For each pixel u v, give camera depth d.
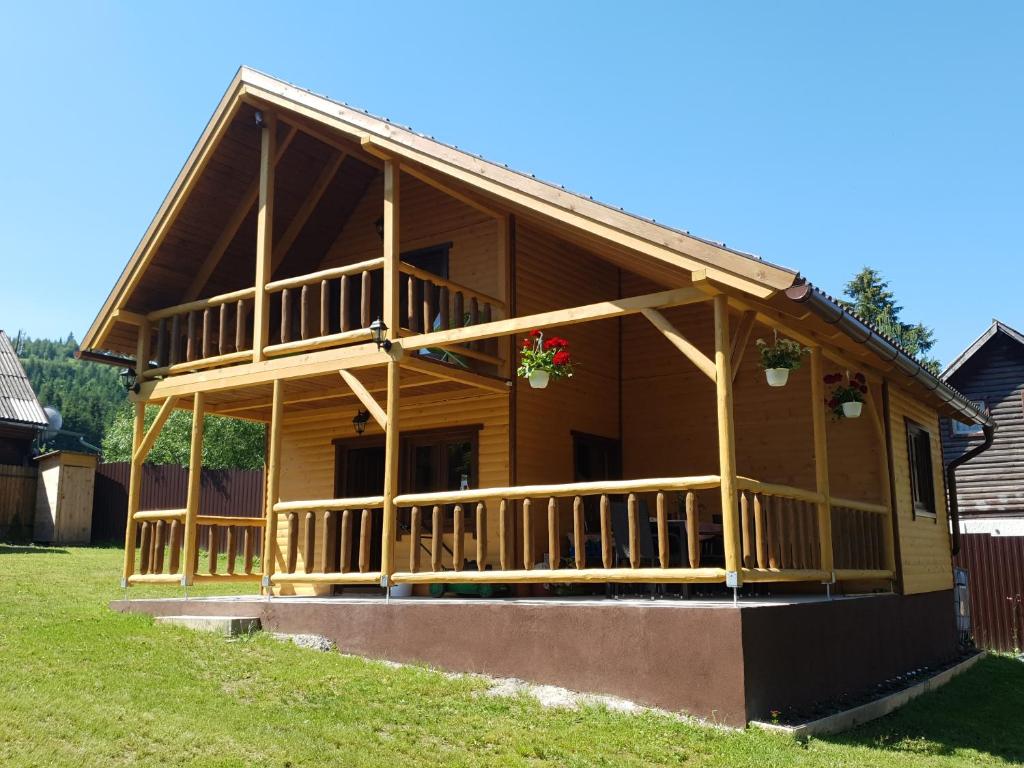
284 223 12.76
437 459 11.78
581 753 6.21
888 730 7.96
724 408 7.64
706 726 6.85
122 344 12.75
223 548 22.17
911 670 11.16
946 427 22.94
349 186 13.05
